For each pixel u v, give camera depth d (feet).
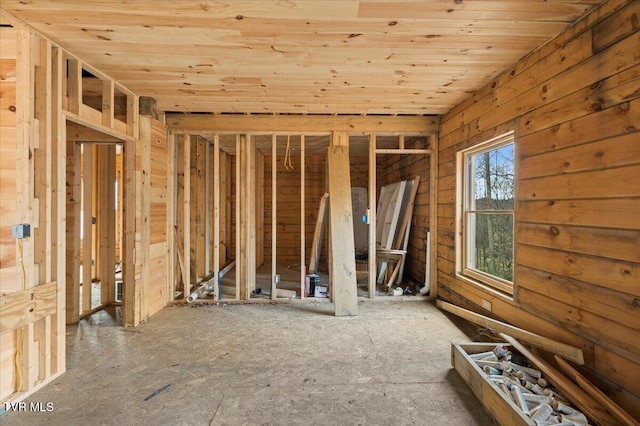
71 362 8.23
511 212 9.58
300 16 6.55
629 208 5.51
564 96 7.00
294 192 23.08
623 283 5.61
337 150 13.51
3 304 6.12
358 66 8.95
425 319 11.45
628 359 5.57
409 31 7.13
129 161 10.85
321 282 16.90
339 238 12.47
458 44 7.72
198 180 16.61
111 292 13.26
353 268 12.23
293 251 23.08
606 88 5.97
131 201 10.82
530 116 8.13
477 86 10.42
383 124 13.69
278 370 7.84
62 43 7.56
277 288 15.80
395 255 15.61
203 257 17.57
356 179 22.88
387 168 21.43
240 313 12.15
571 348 6.68
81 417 6.11
